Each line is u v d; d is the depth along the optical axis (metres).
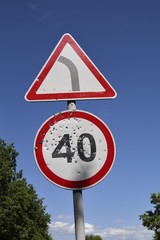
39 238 49.34
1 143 50.41
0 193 46.94
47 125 4.20
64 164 4.12
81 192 4.08
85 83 4.50
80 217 4.01
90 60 4.55
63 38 4.59
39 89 4.46
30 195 49.81
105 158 4.16
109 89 4.50
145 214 30.47
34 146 4.14
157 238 30.05
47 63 4.52
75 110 4.25
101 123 4.23
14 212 46.09
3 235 46.19
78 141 4.17
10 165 49.97
